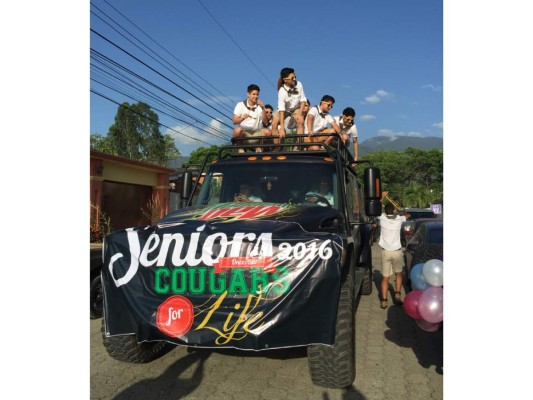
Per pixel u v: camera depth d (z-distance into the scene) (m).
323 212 4.73
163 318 3.61
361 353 5.16
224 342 3.51
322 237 3.68
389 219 7.52
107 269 3.88
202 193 5.70
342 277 4.10
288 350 5.10
